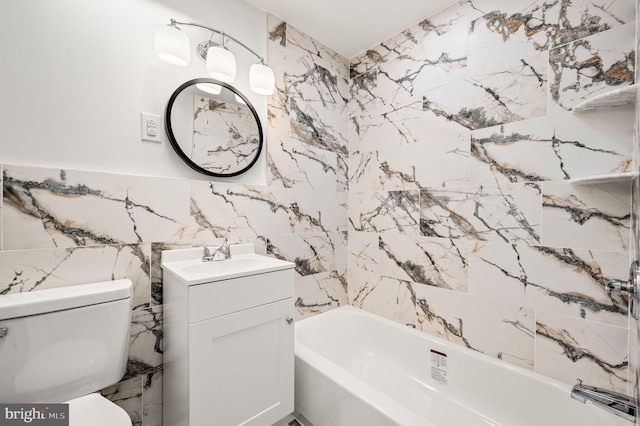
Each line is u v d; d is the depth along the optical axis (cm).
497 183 140
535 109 128
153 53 127
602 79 111
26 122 99
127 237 119
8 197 95
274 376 124
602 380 112
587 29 114
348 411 113
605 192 111
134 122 122
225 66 132
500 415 130
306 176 187
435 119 164
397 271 184
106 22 115
